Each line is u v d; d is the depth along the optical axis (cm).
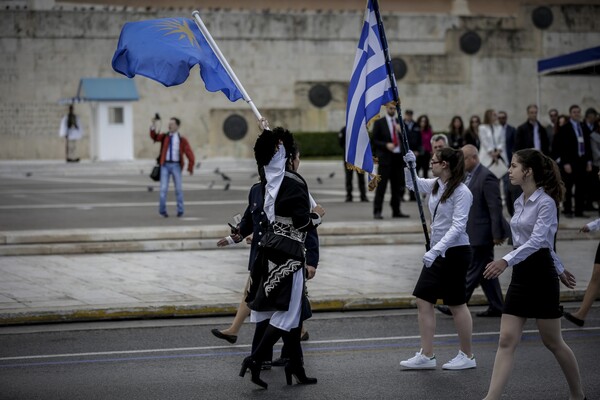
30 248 1808
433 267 1001
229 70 1038
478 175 1257
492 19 5362
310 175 3981
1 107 5006
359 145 1065
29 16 5009
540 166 837
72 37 5038
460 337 1010
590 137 2262
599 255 1177
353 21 5278
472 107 5191
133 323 1258
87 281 1499
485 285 1286
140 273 1580
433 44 5438
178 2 5384
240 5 5478
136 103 5138
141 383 950
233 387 936
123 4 5316
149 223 2139
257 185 949
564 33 5256
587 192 2475
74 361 1046
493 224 1245
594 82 5300
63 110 5053
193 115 5188
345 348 1114
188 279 1520
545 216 824
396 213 2255
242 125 4938
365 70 1065
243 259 1748
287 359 1017
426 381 958
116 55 1110
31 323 1247
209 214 2358
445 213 1008
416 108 5147
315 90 5031
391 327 1236
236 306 1311
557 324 832
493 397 813
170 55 1080
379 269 1633
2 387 932
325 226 2017
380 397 896
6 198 2862
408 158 1024
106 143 4572
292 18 5234
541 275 823
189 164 2305
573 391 842
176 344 1134
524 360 1045
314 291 1410
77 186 3406
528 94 5228
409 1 5675
